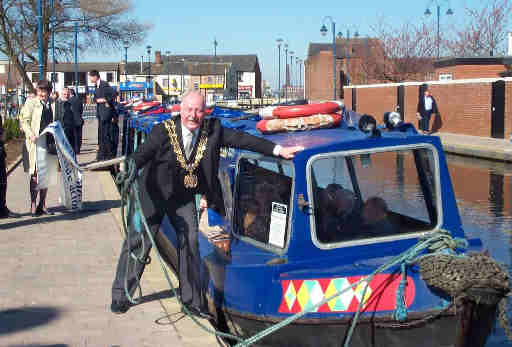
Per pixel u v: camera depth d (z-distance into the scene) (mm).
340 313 4352
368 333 4344
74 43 41344
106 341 5012
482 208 12055
